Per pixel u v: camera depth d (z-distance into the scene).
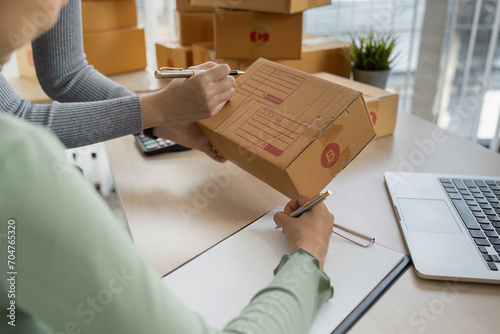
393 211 0.77
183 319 0.39
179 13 1.56
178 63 1.59
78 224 0.35
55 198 0.34
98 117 0.81
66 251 0.34
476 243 0.66
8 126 0.35
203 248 0.69
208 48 1.44
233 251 0.67
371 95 1.07
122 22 1.60
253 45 1.33
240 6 1.27
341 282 0.60
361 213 0.77
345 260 0.65
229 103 0.83
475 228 0.69
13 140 0.34
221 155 0.93
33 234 0.33
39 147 0.35
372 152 1.00
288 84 0.81
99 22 1.54
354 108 0.72
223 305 0.57
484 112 1.95
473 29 1.87
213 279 0.62
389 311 0.56
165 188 0.87
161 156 1.00
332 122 0.70
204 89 0.76
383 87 1.38
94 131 0.81
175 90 0.79
